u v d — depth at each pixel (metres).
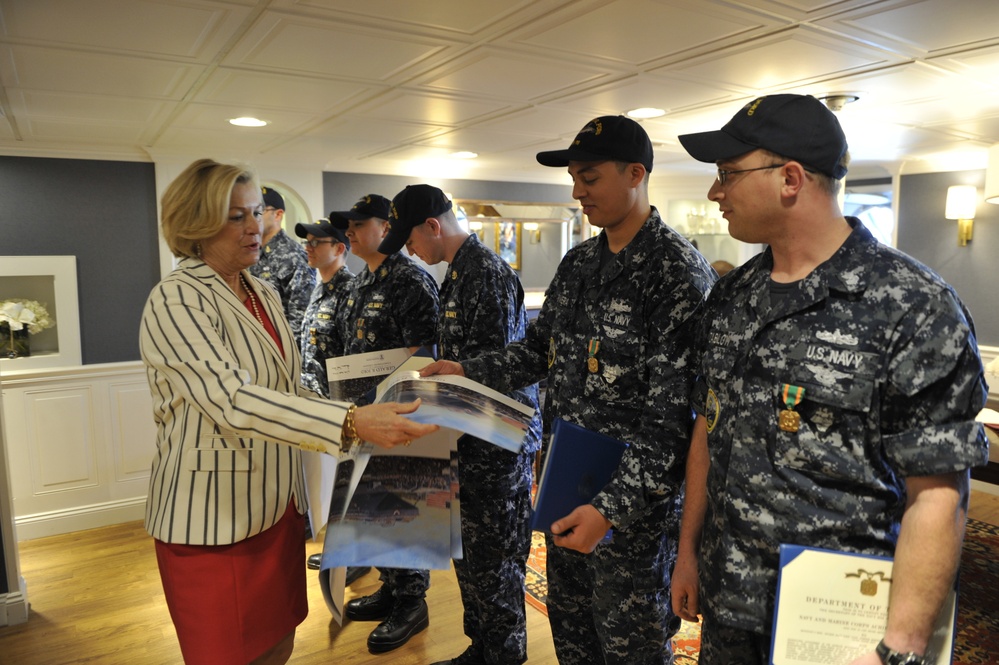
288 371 1.52
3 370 3.60
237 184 1.42
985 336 5.00
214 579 1.39
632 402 1.51
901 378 0.96
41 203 3.69
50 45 1.97
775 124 1.06
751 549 1.08
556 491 1.32
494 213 5.47
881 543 1.01
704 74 2.39
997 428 2.71
